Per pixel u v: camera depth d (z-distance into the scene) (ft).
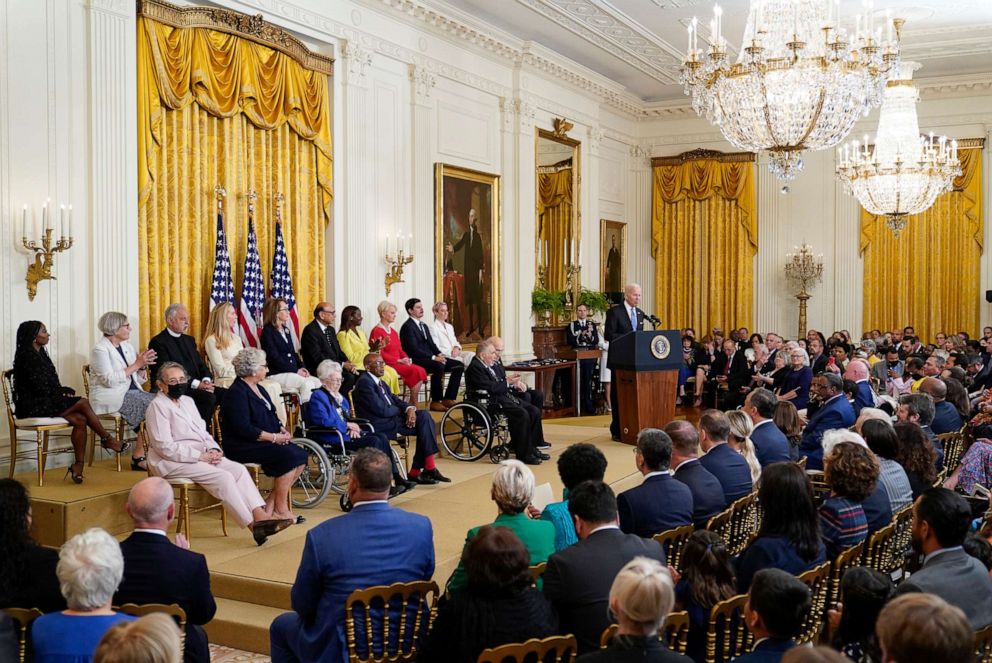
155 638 7.54
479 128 44.75
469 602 11.00
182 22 29.09
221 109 30.53
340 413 26.04
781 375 42.70
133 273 27.63
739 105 28.58
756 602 9.27
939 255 55.98
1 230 24.03
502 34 44.39
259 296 31.81
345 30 35.78
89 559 10.28
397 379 33.22
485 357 31.53
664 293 62.34
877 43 27.43
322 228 35.58
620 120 60.90
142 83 27.94
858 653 11.16
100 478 23.25
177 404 21.53
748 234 60.34
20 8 24.44
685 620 11.21
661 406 33.88
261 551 20.66
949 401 26.86
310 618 12.83
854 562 14.60
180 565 12.80
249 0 31.45
